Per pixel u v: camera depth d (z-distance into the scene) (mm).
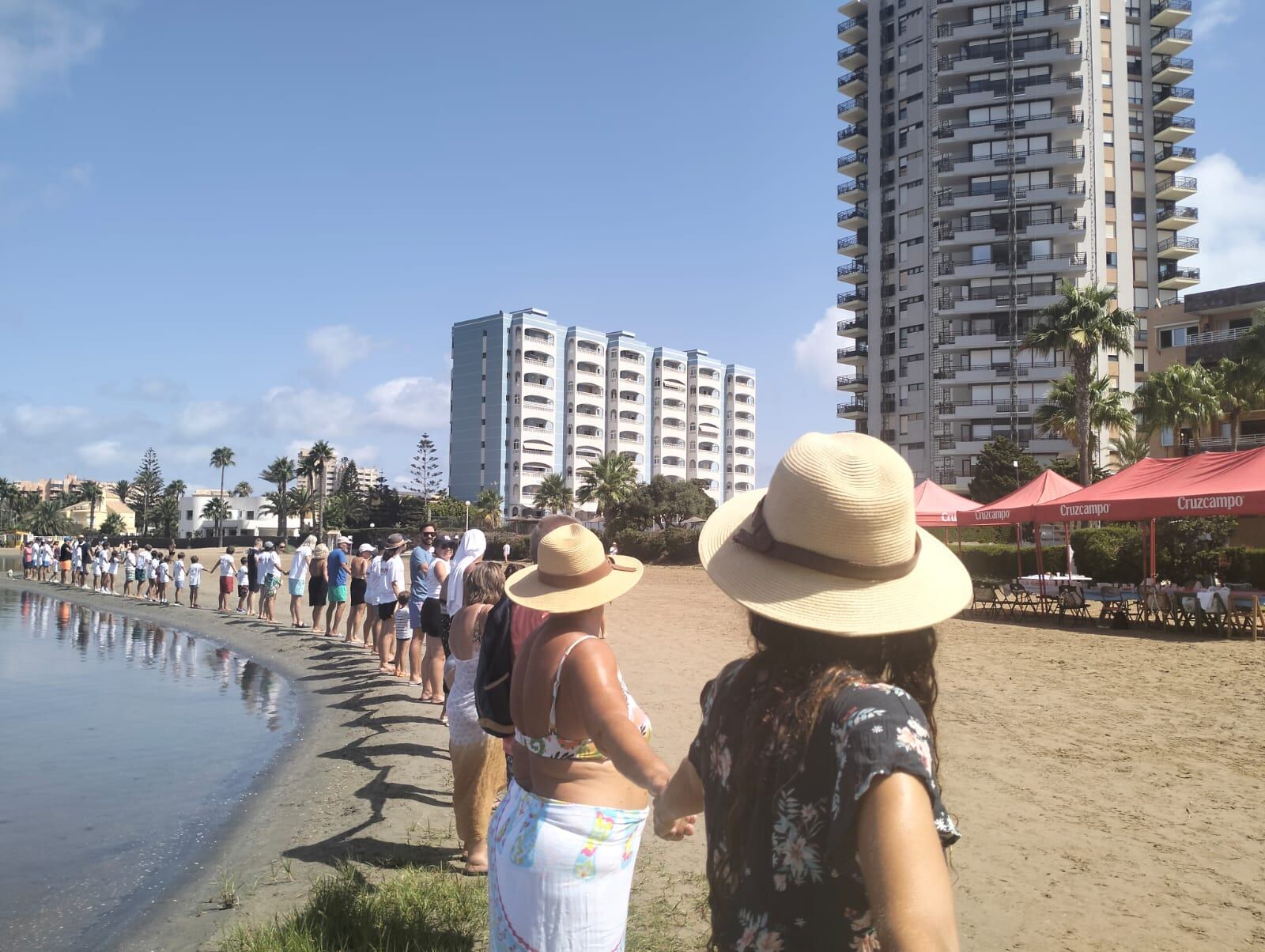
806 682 1363
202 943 4105
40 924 4414
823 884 1248
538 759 2479
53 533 141125
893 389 69438
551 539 2660
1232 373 46125
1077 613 18938
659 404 134125
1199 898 4383
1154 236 66625
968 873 4746
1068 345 40438
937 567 1497
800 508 1430
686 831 1981
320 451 127688
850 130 72688
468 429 119938
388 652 12602
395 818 5941
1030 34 65562
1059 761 7156
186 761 8219
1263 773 6746
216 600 29141
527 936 2355
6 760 8266
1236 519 24703
